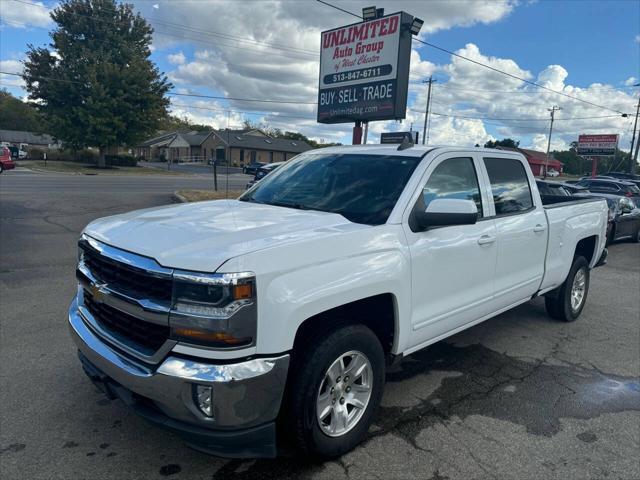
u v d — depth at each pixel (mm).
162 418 2527
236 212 3412
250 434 2484
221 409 2369
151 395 2479
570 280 5637
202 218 3182
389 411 3631
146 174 42938
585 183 17391
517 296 4609
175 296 2402
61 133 44750
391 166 3719
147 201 18156
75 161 53594
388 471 2920
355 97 16156
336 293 2730
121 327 2746
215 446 2473
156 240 2697
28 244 9625
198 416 2400
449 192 3779
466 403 3791
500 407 3744
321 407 2848
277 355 2494
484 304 4105
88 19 45406
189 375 2350
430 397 3875
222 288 2328
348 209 3469
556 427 3477
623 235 13359
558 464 3037
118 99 44344
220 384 2332
